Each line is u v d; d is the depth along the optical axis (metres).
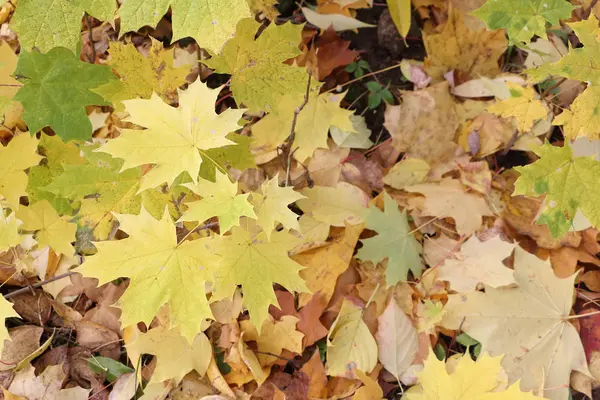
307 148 1.15
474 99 1.20
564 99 1.18
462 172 1.15
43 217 1.07
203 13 0.90
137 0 0.92
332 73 1.22
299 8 1.23
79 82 1.05
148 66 1.03
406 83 1.23
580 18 1.19
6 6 1.18
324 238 1.13
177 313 0.97
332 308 1.12
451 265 1.12
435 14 1.24
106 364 1.11
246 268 1.01
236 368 1.10
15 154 1.04
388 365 1.10
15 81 1.09
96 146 1.02
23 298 1.13
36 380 1.09
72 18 0.93
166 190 1.04
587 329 1.11
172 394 1.10
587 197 1.03
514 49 1.22
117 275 0.96
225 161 1.05
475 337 1.10
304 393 1.10
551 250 1.14
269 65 1.05
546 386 1.08
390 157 1.19
